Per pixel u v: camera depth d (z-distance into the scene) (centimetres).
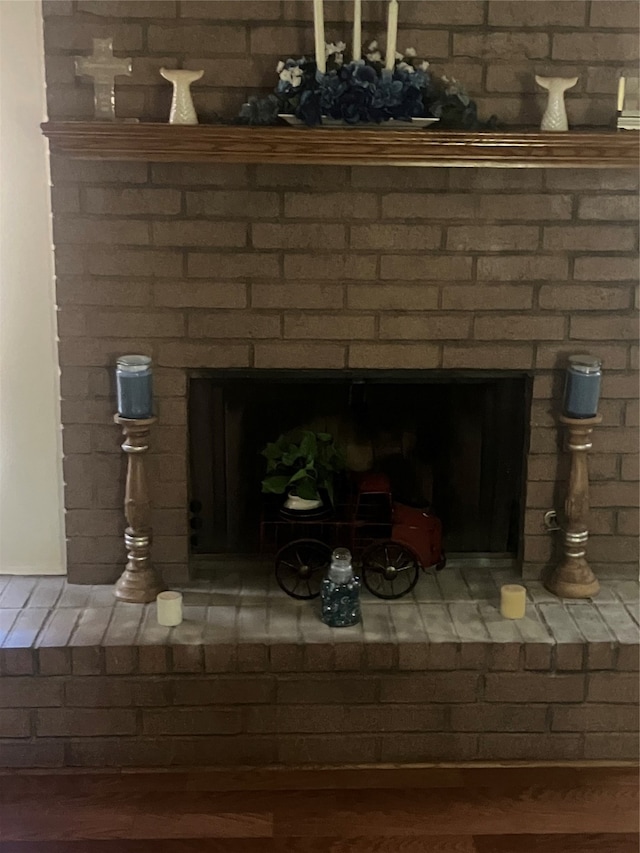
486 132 200
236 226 216
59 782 208
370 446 246
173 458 231
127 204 213
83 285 218
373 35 212
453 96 205
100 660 206
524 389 236
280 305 221
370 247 218
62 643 206
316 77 201
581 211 217
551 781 210
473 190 215
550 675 210
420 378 233
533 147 204
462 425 243
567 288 222
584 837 193
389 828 195
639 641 209
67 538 235
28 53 211
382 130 200
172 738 212
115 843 189
